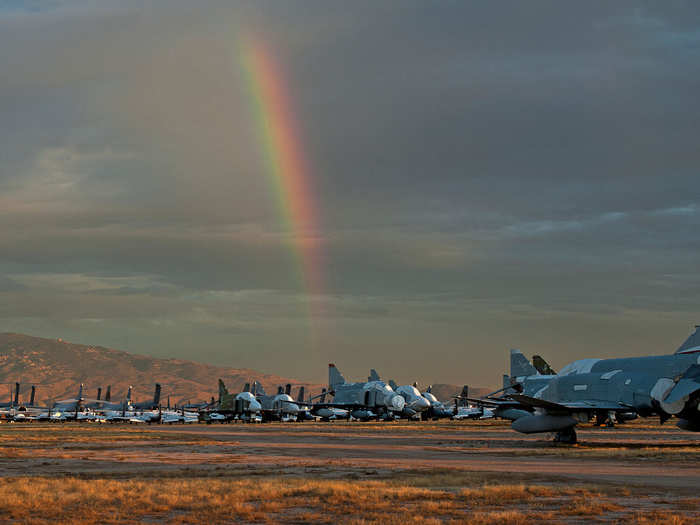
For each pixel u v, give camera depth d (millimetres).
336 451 49438
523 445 54469
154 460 41844
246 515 19984
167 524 18844
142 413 169750
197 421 153250
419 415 140000
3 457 44500
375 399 133750
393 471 33469
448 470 33500
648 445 51938
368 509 20984
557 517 19375
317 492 24156
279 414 140125
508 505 21609
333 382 154125
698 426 48812
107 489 25531
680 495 23500
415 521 18609
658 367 52312
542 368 104500
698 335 51656
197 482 27828
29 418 161000
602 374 55469
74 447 55375
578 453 43719
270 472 33562
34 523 18719
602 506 20734
